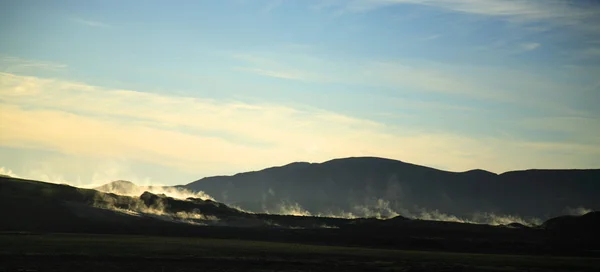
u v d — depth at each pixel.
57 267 84.06
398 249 164.88
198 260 97.38
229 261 97.38
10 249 102.69
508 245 172.75
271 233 185.00
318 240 176.62
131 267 87.06
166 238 156.75
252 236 178.38
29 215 182.12
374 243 172.12
